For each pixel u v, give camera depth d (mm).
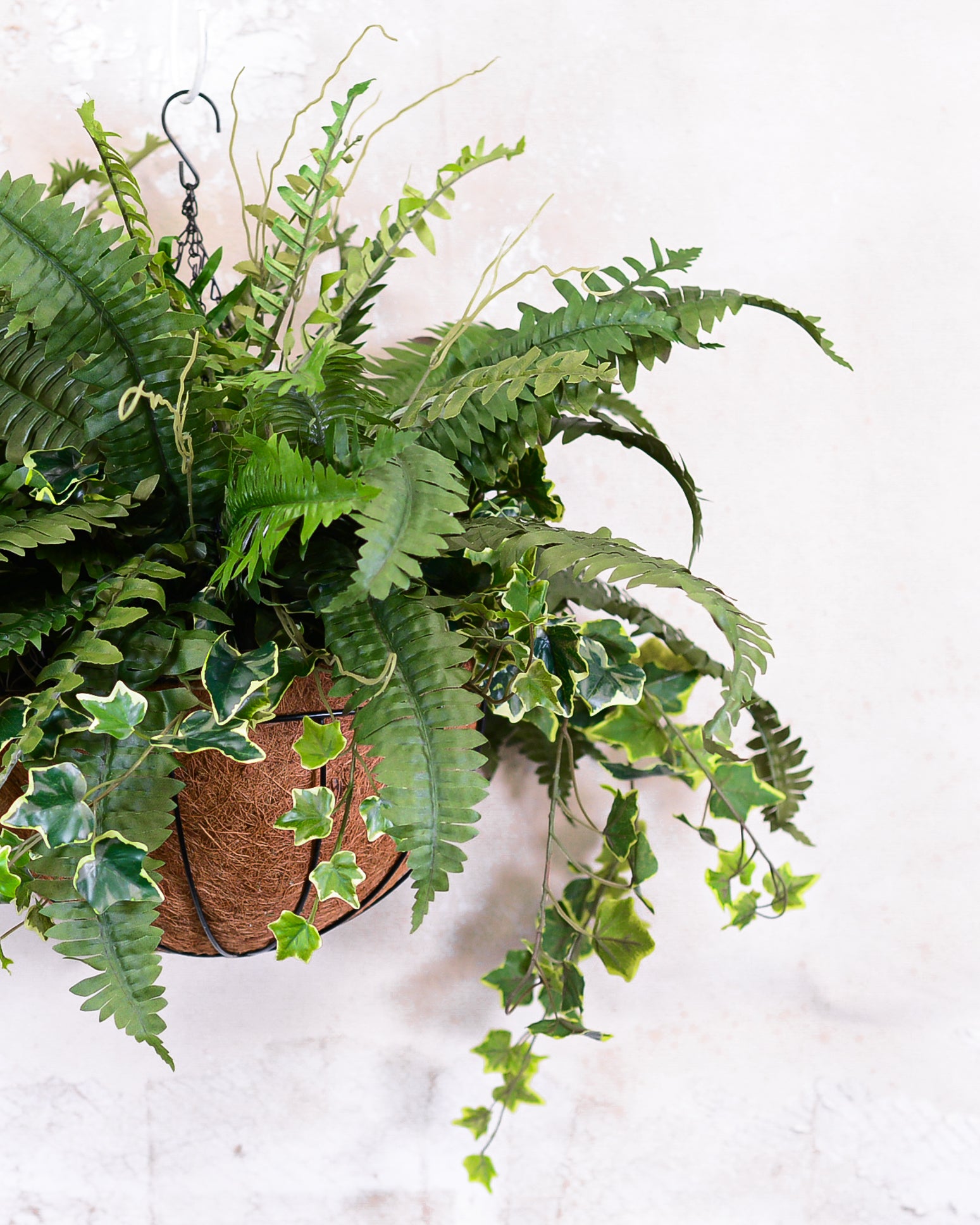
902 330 975
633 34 924
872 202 962
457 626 582
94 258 483
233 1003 919
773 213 951
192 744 473
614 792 854
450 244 913
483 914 944
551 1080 969
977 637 999
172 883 556
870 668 988
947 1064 1012
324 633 540
